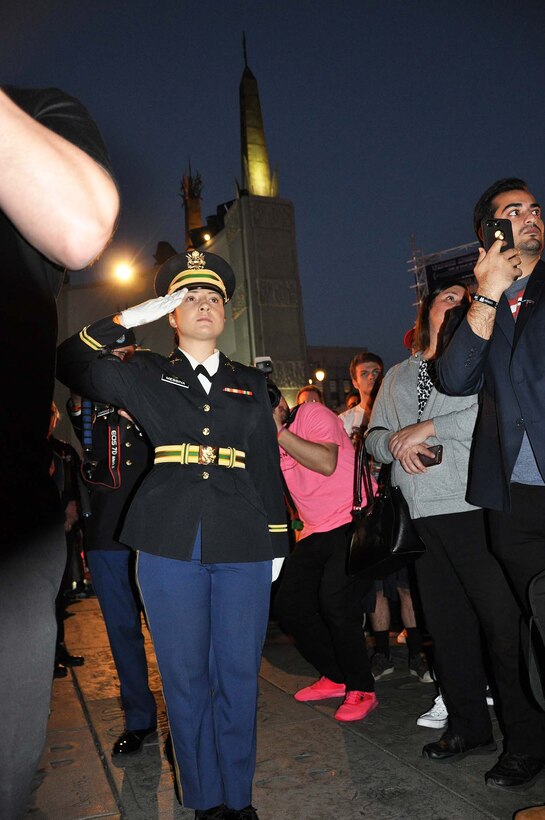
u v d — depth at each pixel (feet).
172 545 7.11
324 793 8.20
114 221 2.88
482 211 8.30
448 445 8.97
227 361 8.29
